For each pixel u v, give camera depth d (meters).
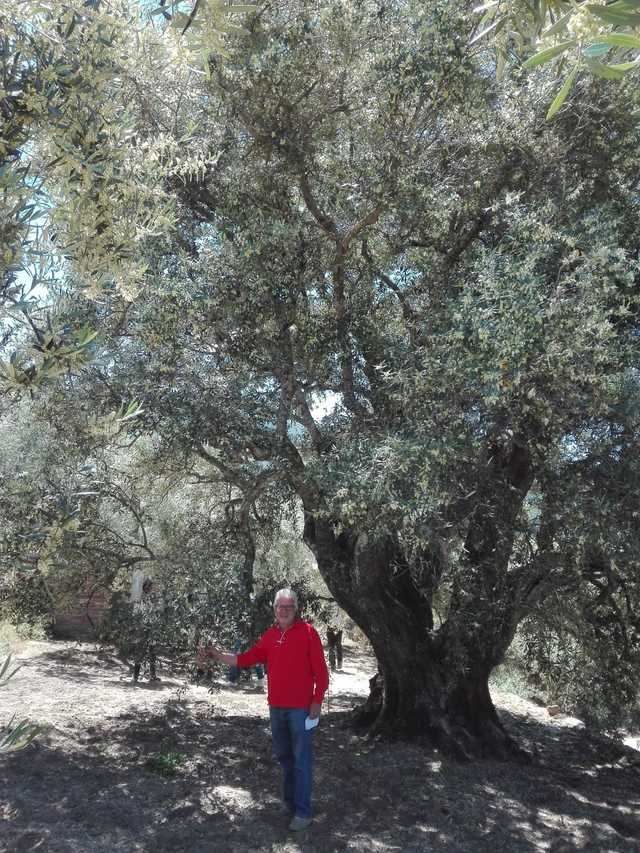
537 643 8.30
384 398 6.83
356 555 8.12
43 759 6.66
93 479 6.48
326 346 7.13
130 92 5.93
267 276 6.42
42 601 7.30
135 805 5.75
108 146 3.04
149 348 6.40
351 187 6.59
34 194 2.93
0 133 2.93
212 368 6.91
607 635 7.94
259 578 8.60
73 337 2.87
